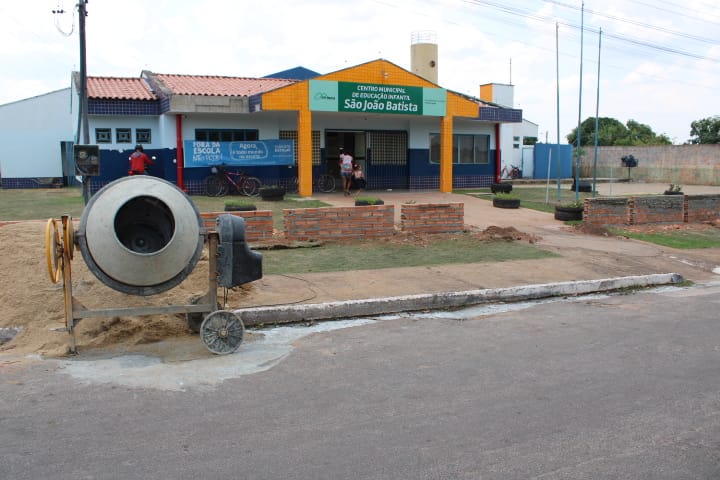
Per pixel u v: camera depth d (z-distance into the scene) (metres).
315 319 8.38
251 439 4.62
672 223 17.38
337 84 21.12
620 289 10.79
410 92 22.48
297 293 9.13
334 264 11.20
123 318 7.52
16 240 8.83
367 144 24.88
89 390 5.62
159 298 7.93
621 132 50.72
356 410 5.21
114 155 21.39
